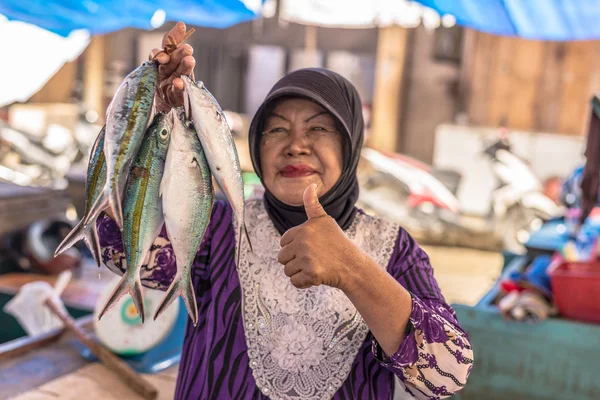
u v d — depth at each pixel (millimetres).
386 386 1524
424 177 8992
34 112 11242
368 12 10688
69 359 2680
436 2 4820
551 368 3072
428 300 1500
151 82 1244
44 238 4746
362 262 1303
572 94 10227
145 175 1253
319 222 1305
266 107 1608
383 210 9062
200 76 12031
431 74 10789
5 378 2471
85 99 11945
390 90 10891
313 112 1578
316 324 1502
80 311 3908
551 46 10242
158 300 2666
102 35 11812
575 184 4785
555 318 3125
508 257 5145
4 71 9727
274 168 1584
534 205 8883
